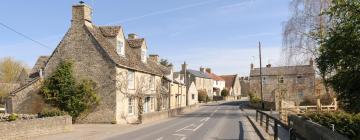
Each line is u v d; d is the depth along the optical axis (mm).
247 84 149875
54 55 33906
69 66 32531
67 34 34000
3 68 84438
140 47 43094
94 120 32688
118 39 36438
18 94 33219
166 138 20625
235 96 126000
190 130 25453
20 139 19125
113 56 33844
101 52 33156
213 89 122125
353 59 10203
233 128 26969
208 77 116312
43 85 32500
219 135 22078
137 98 38062
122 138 20875
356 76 10297
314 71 37750
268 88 89625
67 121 24000
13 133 18562
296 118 19375
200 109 64125
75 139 19609
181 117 42094
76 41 33781
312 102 56406
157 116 37531
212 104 89062
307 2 36062
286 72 74938
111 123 32375
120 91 33500
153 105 44938
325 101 44688
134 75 37531
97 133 23109
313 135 14039
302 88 69125
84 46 33562
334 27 10930
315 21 35250
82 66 33375
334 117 18188
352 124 16969
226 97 114250
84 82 32531
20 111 33000
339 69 10914
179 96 63812
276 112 51062
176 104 60562
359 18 9945
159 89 46562
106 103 32719
